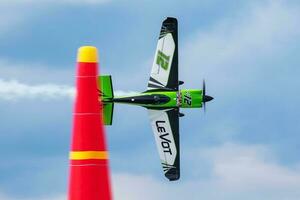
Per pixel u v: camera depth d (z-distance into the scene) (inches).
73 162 1042.7
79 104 1045.8
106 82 4854.8
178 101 5068.9
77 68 1051.3
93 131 1043.3
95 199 1036.5
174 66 5098.4
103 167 1043.9
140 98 4965.6
